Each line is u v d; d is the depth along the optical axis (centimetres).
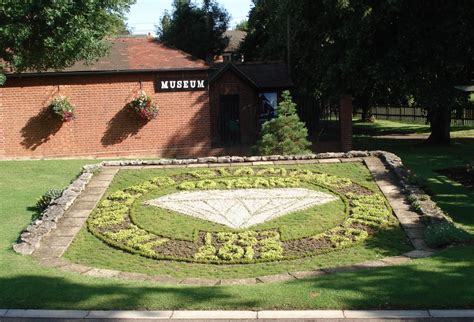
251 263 863
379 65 1984
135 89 2047
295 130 1540
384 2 1895
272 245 926
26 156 2009
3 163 1833
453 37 1941
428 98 2019
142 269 846
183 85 2073
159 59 2111
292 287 661
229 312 595
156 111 2041
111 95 2033
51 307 623
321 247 923
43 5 1554
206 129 2105
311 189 1230
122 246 938
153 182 1291
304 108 2255
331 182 1264
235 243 945
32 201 1302
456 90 2053
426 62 2009
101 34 1802
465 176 1545
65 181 1547
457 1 1925
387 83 2077
